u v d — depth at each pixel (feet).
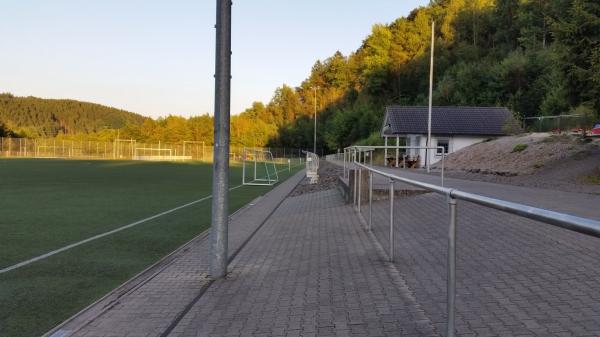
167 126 355.36
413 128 107.14
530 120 123.75
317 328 12.53
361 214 33.78
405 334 11.68
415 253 20.36
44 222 32.96
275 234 28.84
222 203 18.38
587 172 45.39
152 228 31.12
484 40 239.71
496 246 19.33
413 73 240.73
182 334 12.60
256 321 13.37
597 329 11.00
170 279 18.26
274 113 416.26
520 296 13.57
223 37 18.06
